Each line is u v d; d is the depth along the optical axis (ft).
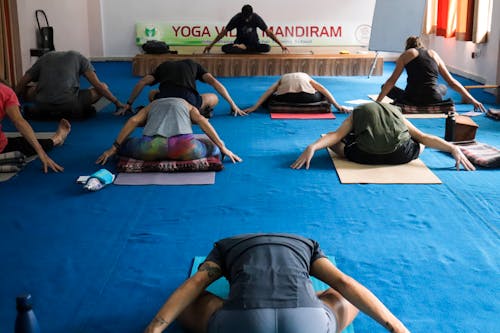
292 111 21.81
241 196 13.34
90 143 17.87
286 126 20.01
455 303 9.02
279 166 15.48
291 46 38.63
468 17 30.01
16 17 26.61
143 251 10.73
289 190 13.70
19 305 7.14
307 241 7.79
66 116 20.81
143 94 26.73
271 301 6.88
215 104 21.48
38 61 20.92
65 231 11.58
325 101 22.53
